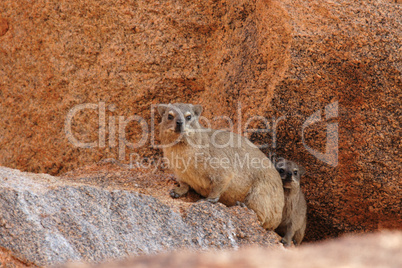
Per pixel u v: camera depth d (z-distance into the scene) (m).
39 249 10.95
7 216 11.34
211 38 17.48
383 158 15.57
